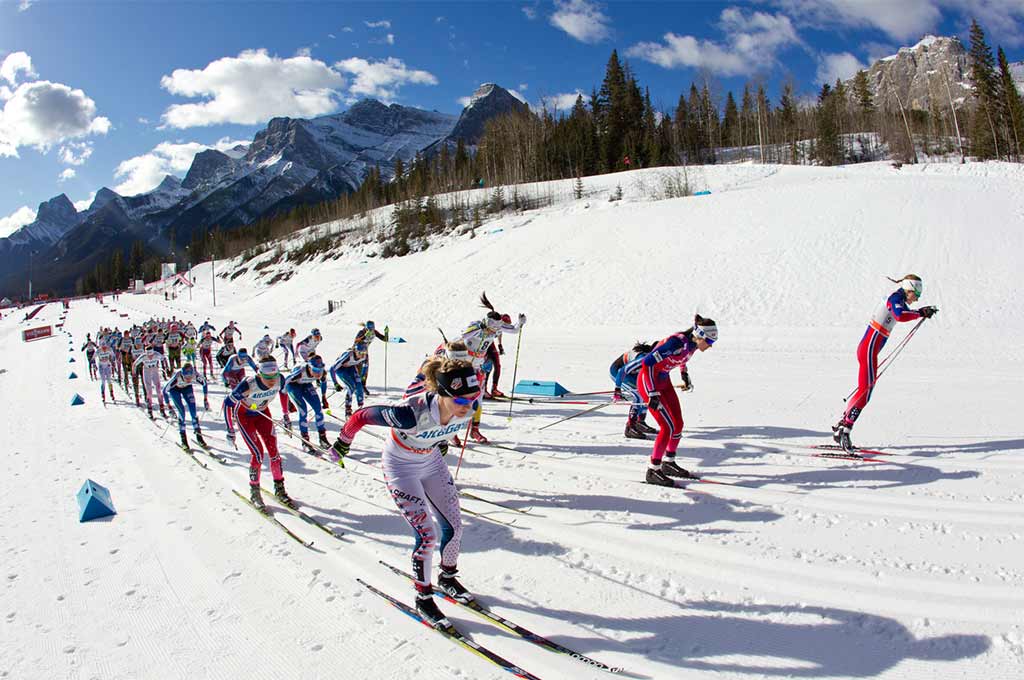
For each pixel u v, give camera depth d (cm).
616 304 2109
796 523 468
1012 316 1493
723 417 816
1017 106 5681
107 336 1728
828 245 2138
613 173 6712
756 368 1214
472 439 778
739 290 1984
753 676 304
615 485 582
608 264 2502
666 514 505
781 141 7750
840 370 1144
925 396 880
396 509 575
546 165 7588
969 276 1753
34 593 462
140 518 607
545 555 453
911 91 11012
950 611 341
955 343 1329
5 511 671
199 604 425
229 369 894
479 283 2745
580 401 998
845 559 407
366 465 736
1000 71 5869
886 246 2038
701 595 381
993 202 2236
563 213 5038
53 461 905
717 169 5391
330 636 371
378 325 2614
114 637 393
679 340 561
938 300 1656
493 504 560
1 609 441
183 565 489
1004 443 625
